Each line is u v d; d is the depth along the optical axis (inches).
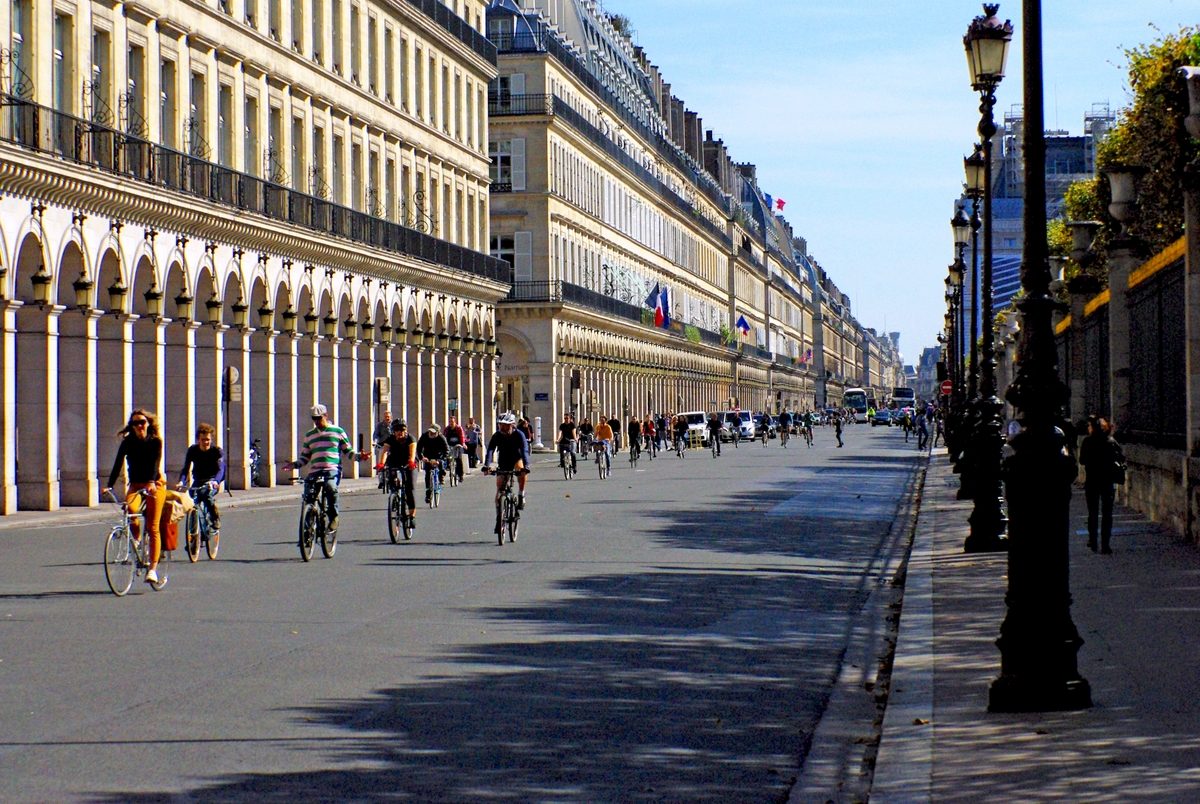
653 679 560.7
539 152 3907.5
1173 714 446.3
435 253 2866.6
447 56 3125.0
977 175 1560.0
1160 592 737.0
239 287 2046.0
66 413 1662.2
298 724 471.8
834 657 619.2
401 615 729.6
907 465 2765.7
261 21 2196.1
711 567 966.4
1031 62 489.4
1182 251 1010.1
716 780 407.8
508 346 3932.1
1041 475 464.1
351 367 2470.5
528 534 1232.8
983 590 789.2
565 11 4611.2
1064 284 1812.3
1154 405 1151.0
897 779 382.0
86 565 984.3
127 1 1782.7
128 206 1720.0
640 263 5157.5
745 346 7396.7
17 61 1582.2
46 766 414.0
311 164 2377.0
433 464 1628.9
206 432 1018.1
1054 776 374.6
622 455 3801.7
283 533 1279.5
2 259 1502.2
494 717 486.6
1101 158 2388.0
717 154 7465.6
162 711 490.6
